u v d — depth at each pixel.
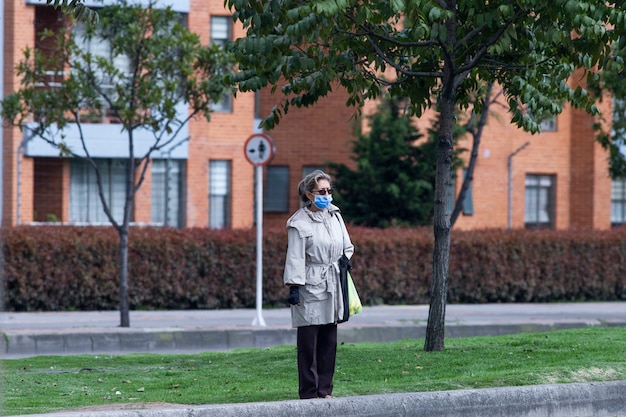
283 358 27.92
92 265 49.19
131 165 39.50
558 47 26.41
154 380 25.12
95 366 28.50
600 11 23.56
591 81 27.05
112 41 38.44
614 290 59.69
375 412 20.19
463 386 22.09
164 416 18.64
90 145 62.66
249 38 23.83
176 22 39.66
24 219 60.84
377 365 25.72
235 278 51.56
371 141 66.25
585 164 80.88
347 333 38.59
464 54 26.25
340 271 20.75
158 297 50.53
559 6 23.03
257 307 41.25
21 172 60.75
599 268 59.03
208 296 51.25
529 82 26.55
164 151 62.19
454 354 27.03
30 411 20.14
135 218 64.69
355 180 65.88
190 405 20.61
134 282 49.97
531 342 29.23
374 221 65.25
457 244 56.19
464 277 56.34
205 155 66.62
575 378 23.27
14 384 24.53
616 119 50.81
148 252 50.16
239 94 67.62
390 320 45.09
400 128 65.75
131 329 37.03
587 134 80.75
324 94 26.88
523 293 57.62
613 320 42.41
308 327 20.66
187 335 37.38
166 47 38.28
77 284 48.91
